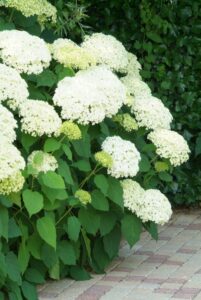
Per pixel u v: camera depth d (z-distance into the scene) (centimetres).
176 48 779
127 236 584
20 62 554
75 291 566
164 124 615
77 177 586
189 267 618
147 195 591
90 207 575
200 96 787
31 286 545
